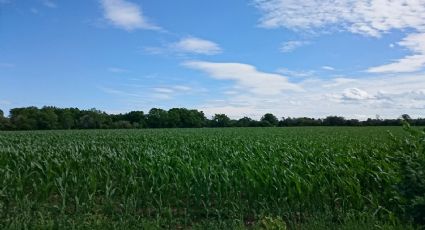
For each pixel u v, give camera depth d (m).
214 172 11.18
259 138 30.27
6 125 84.12
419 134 7.21
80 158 15.29
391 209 9.59
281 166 11.45
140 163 13.60
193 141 26.41
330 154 14.90
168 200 10.84
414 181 5.55
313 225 8.09
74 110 97.69
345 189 10.22
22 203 9.66
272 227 6.03
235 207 10.23
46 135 38.03
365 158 14.11
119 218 9.05
